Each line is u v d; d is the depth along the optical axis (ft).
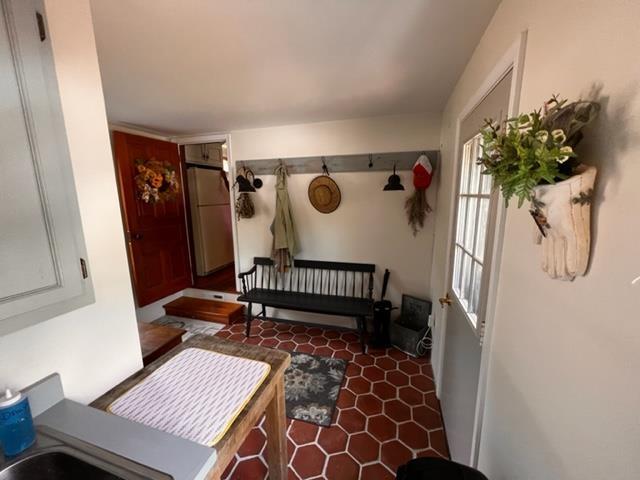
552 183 1.66
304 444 5.32
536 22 2.42
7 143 1.81
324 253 9.76
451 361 5.39
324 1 3.23
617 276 1.41
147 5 3.23
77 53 2.69
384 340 8.71
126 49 4.27
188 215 12.42
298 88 6.04
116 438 2.26
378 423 5.80
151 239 9.92
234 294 11.17
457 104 5.65
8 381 2.35
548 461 2.01
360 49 4.36
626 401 1.36
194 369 3.39
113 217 3.12
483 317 3.55
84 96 2.77
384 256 9.21
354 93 6.39
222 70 5.08
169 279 10.75
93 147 2.88
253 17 3.51
